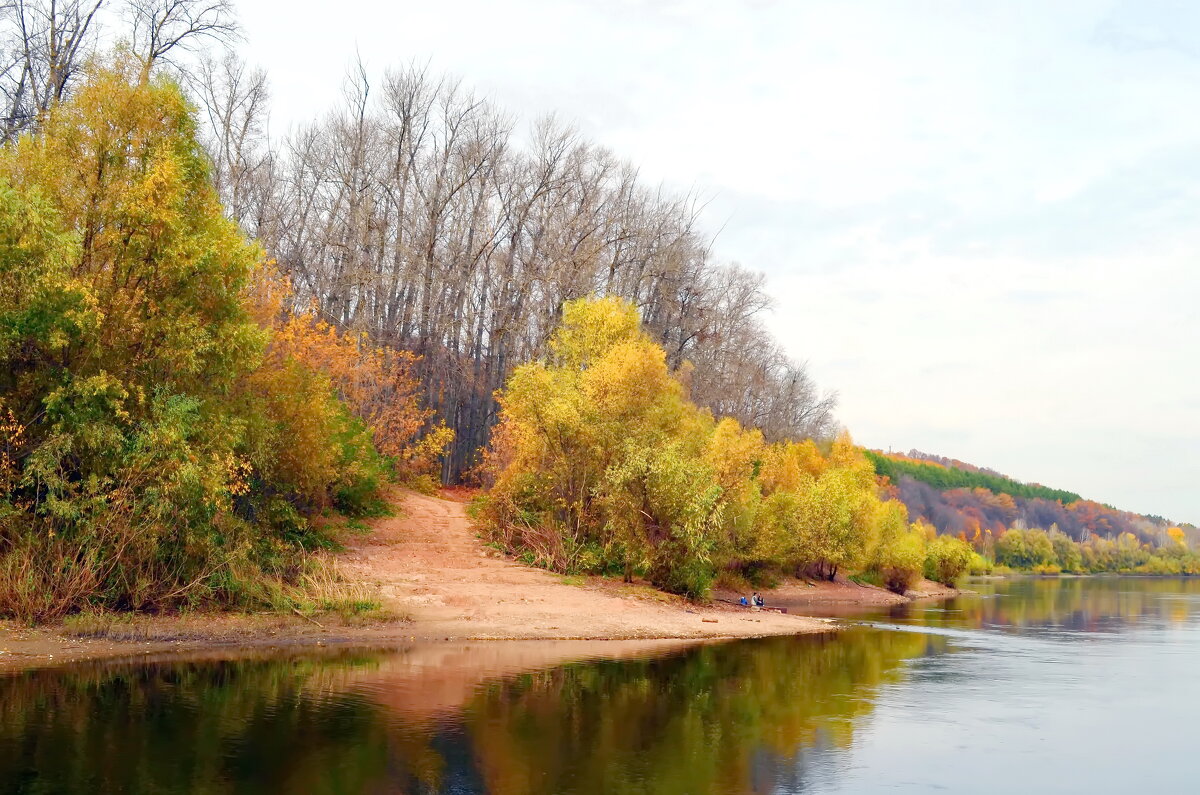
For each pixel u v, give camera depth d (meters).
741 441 33.22
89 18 28.50
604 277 55.84
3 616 15.34
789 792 9.05
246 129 46.66
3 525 15.64
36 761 8.82
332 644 16.64
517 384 29.28
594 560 27.59
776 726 12.04
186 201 18.59
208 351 18.38
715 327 62.22
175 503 16.89
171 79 18.89
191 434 17.58
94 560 16.16
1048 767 10.45
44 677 12.72
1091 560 142.25
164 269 17.62
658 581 27.83
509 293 51.56
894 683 16.14
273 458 21.02
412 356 40.56
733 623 24.31
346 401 32.38
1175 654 21.98
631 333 38.38
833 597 42.19
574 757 9.97
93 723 10.35
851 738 11.55
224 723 10.59
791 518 43.38
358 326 42.03
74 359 16.64
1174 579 119.44
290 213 50.78
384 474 32.19
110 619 16.08
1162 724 13.11
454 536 29.47
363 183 48.62
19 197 15.62
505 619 20.38
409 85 50.22
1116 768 10.50
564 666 15.82
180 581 17.73
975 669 18.36
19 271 15.27
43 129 18.27
